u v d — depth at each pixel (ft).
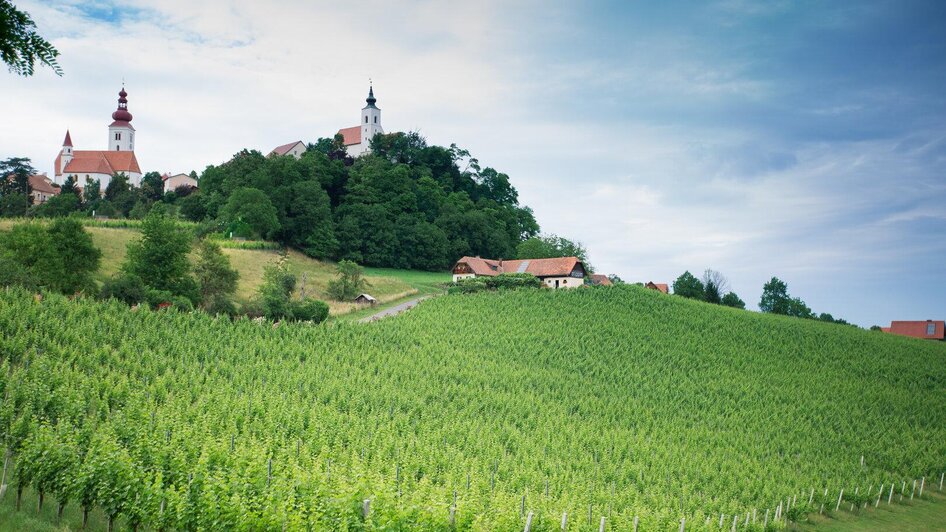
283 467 96.48
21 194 481.05
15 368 133.90
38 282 197.16
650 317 301.84
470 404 172.96
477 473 122.31
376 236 425.28
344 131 650.02
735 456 169.17
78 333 158.20
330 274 366.63
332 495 79.61
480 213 493.77
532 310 296.92
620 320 293.64
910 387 250.37
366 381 176.76
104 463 78.28
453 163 606.14
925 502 158.51
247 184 431.84
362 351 204.85
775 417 203.92
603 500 120.88
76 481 76.79
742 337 289.74
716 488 144.97
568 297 321.52
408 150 590.96
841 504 151.12
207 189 472.44
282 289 266.16
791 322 330.75
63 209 436.76
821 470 166.40
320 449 117.91
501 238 497.05
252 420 128.98
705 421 196.24
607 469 141.38
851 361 272.72
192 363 163.53
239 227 382.63
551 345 253.03
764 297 479.41
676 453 160.97
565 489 120.06
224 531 73.00
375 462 114.21
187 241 247.09
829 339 302.45
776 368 256.93
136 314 187.01
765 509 135.13
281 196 406.82
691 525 110.42
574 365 234.38
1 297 168.25
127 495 75.97
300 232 402.52
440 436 141.49
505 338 254.27
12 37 38.88
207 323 198.70
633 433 176.45
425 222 464.24
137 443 92.27
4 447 90.89
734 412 204.54
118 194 513.04
